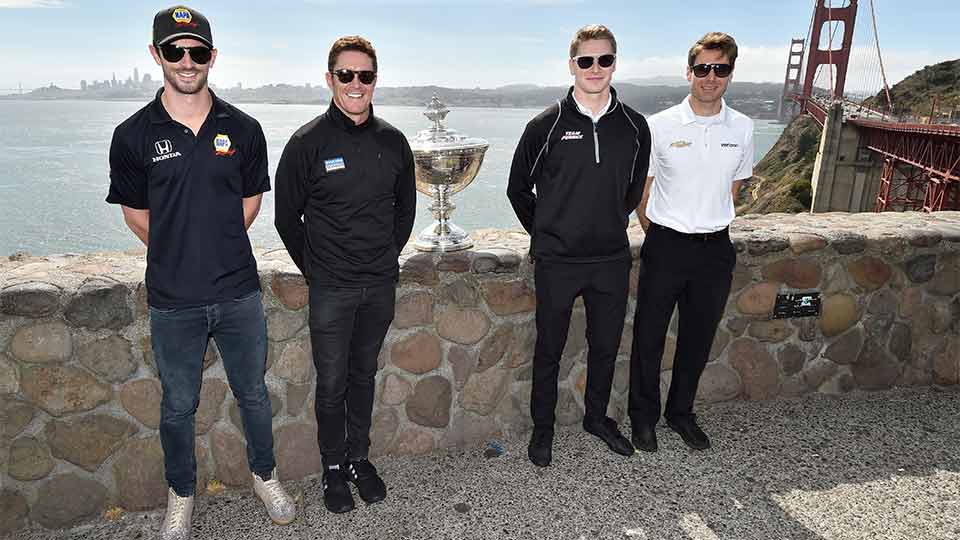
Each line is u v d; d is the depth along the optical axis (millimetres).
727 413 2699
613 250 2148
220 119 1682
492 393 2453
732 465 2314
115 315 1896
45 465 1931
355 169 1800
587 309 2289
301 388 2195
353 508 2045
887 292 2807
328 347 1933
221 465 2139
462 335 2357
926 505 2094
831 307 2762
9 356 1826
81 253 2324
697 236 2211
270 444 1989
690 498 2119
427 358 2332
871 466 2311
